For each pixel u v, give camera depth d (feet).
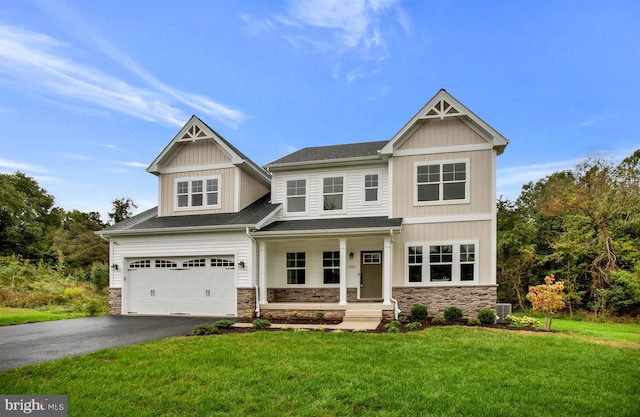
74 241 121.19
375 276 56.08
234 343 31.04
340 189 58.65
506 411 18.17
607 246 70.59
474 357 27.61
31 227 135.44
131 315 55.77
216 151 62.39
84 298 66.95
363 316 47.50
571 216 76.95
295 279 58.75
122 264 58.03
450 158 52.85
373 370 23.85
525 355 28.43
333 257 57.98
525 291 79.46
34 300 63.77
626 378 23.45
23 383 21.26
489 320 44.50
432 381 22.04
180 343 31.07
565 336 36.83
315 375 22.62
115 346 31.40
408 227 53.21
